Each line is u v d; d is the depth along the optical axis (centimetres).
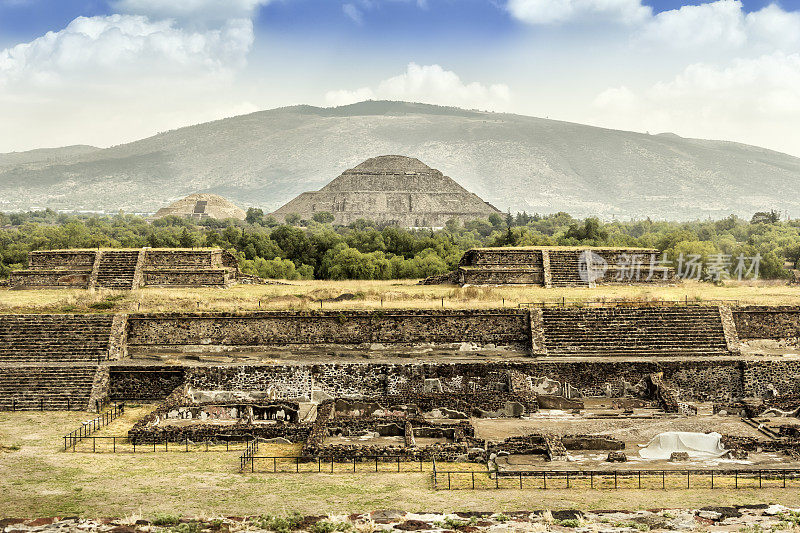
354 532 4316
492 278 10056
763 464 5544
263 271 14050
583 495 4978
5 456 5775
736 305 8269
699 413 6912
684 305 8306
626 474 5391
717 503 4791
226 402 6925
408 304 8500
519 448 5881
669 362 7444
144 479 5316
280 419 6831
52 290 9656
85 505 4788
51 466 5566
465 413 6850
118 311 8306
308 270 14812
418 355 7919
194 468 5588
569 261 10175
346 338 8119
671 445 5909
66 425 6550
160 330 8069
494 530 4338
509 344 8106
